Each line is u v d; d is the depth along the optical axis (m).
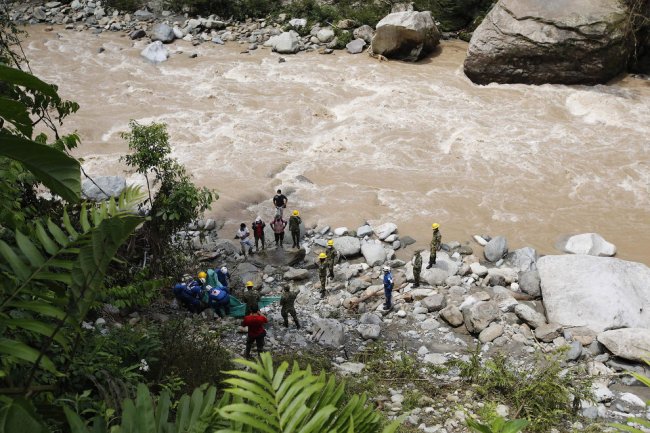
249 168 22.59
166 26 34.56
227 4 37.50
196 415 2.88
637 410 11.99
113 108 26.92
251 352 13.47
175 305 14.85
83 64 31.52
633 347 13.39
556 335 14.23
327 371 12.41
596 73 28.36
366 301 16.00
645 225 19.42
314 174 22.36
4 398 2.38
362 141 24.48
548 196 21.02
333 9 36.44
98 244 2.57
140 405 2.80
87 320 10.88
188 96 28.33
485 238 18.72
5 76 2.63
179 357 10.23
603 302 14.94
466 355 13.77
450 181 21.84
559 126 25.45
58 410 3.17
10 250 2.78
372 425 2.78
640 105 26.77
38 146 2.51
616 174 22.05
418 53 31.98
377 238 18.81
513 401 11.73
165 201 13.99
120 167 22.09
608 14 27.97
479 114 26.44
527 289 16.20
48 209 10.50
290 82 29.77
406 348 14.05
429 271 16.88
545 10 28.45
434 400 11.75
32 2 39.28
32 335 4.62
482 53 29.00
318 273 17.36
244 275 16.81
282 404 2.48
